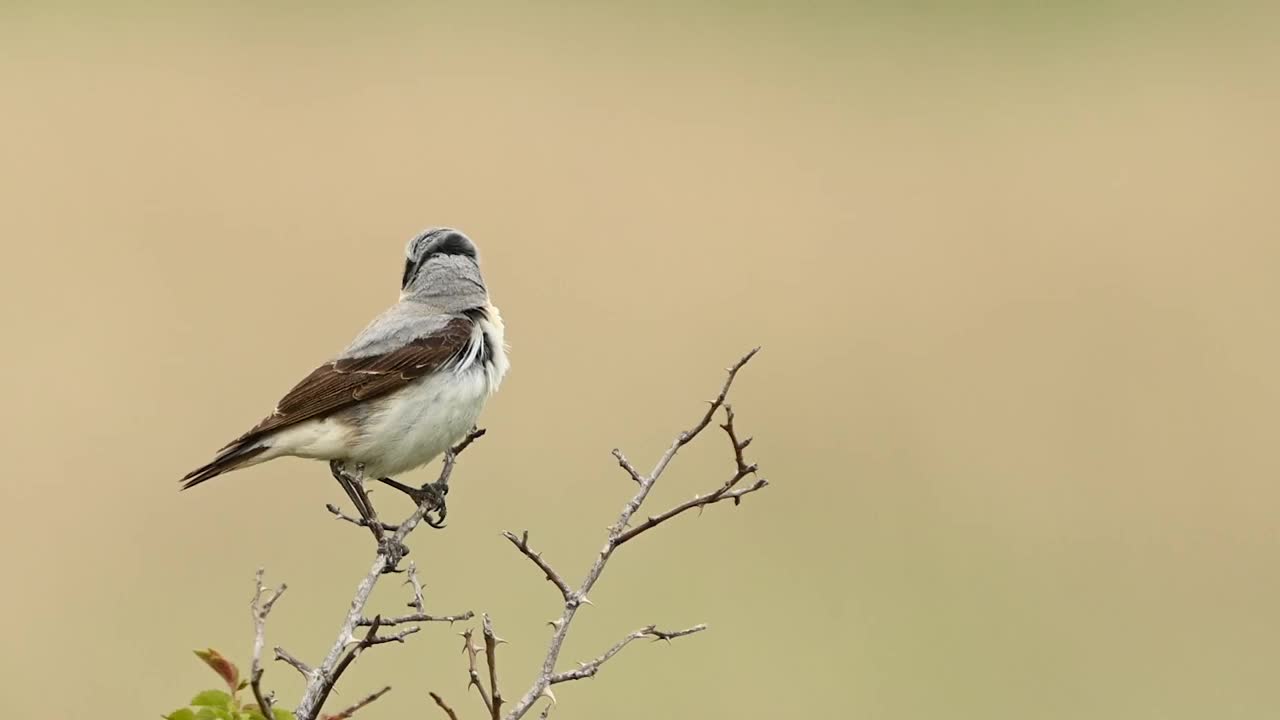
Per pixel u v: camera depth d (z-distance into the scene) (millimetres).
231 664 6078
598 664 6531
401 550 7918
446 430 9891
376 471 9969
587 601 6688
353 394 9617
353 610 7277
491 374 10180
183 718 5895
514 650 13734
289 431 9656
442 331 9922
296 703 12922
